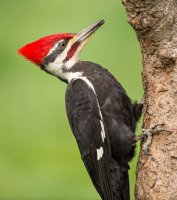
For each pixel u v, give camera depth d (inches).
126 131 537.3
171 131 507.2
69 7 776.9
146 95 522.3
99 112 543.2
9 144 719.7
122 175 540.4
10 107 735.1
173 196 501.4
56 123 721.6
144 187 511.8
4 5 791.1
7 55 760.3
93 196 682.8
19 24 780.0
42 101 733.3
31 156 709.9
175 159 504.4
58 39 579.2
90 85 548.7
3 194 692.1
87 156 546.9
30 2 786.8
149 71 519.2
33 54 581.9
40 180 695.7
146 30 510.9
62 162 702.5
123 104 546.0
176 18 509.0
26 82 744.3
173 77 511.2
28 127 724.7
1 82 747.4
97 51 738.8
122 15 758.5
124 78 721.6
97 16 762.8
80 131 548.1
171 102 510.3
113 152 541.6
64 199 686.5
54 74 578.6
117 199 539.5
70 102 553.6
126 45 740.7
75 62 574.2
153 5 506.0
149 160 510.9
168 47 510.6
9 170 705.6
